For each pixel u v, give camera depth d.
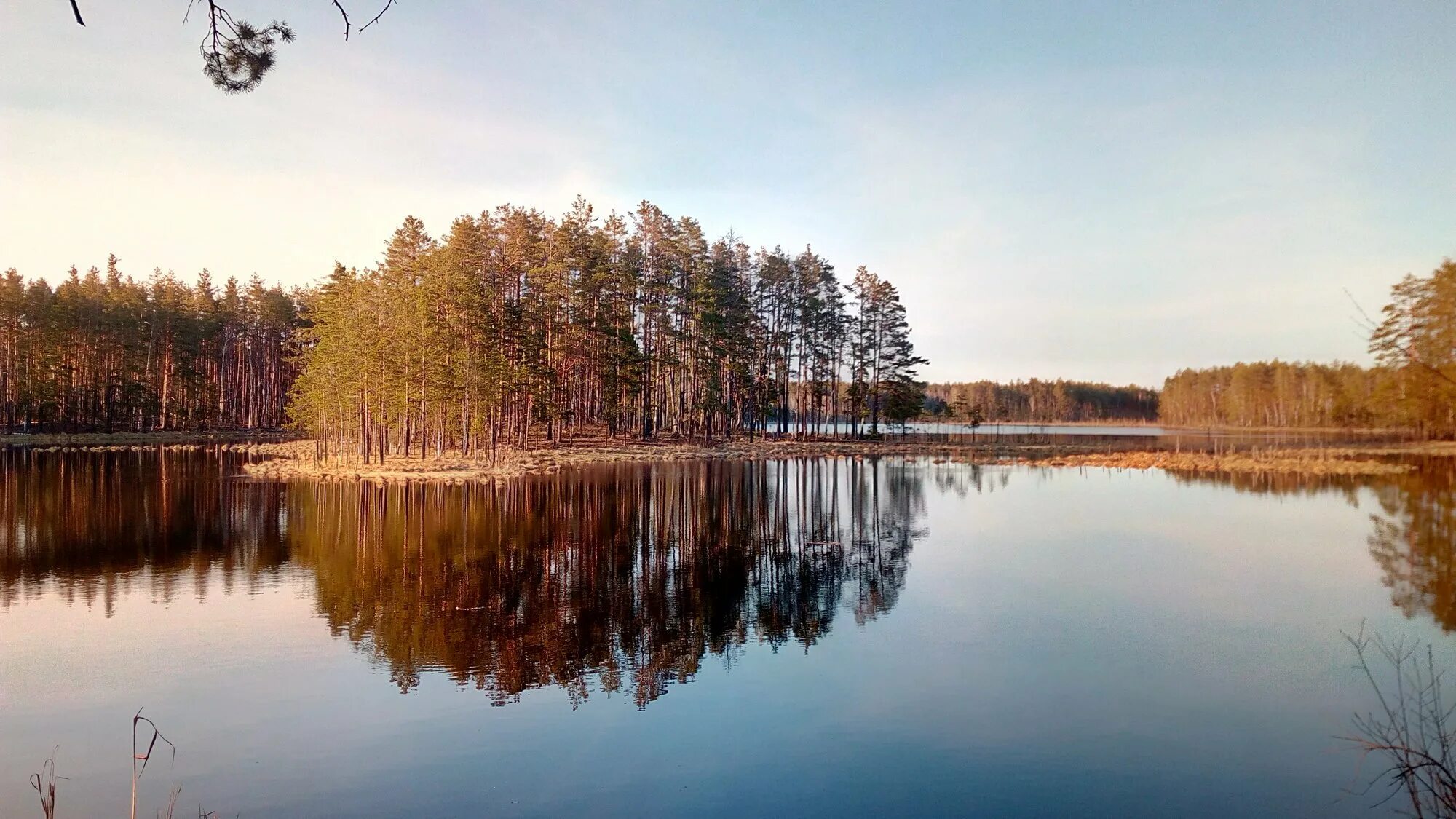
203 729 9.30
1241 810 7.52
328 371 45.41
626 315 59.97
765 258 75.06
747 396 72.62
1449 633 13.57
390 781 8.04
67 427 71.00
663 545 21.42
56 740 9.02
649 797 7.74
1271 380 133.38
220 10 5.95
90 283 82.06
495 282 55.31
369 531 23.05
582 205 58.81
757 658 12.09
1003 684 11.02
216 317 82.31
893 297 74.75
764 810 7.47
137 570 17.77
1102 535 24.06
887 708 10.08
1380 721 9.73
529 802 7.63
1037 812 7.47
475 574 17.59
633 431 65.31
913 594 16.31
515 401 51.16
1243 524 26.48
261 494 31.44
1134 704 10.30
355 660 11.80
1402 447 66.00
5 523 23.84
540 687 10.80
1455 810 7.16
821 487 37.47
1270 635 13.49
